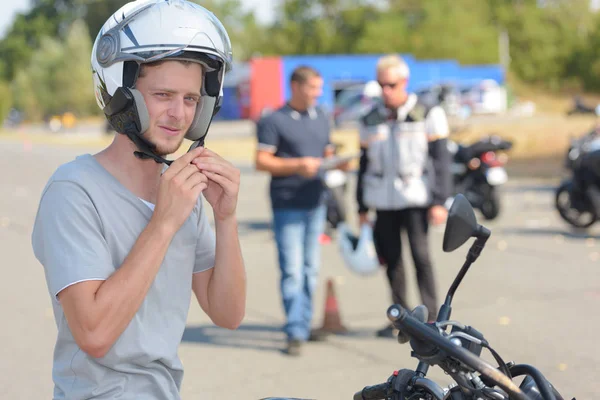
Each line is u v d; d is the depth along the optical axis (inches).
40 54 3720.5
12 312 293.3
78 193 83.1
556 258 374.0
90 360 84.4
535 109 3083.2
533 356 230.4
